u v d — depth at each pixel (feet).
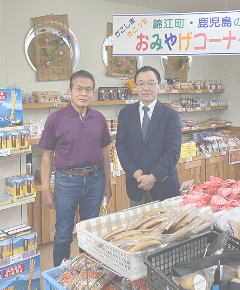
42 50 12.17
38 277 8.34
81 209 8.26
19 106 8.24
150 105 7.67
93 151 7.70
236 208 4.40
